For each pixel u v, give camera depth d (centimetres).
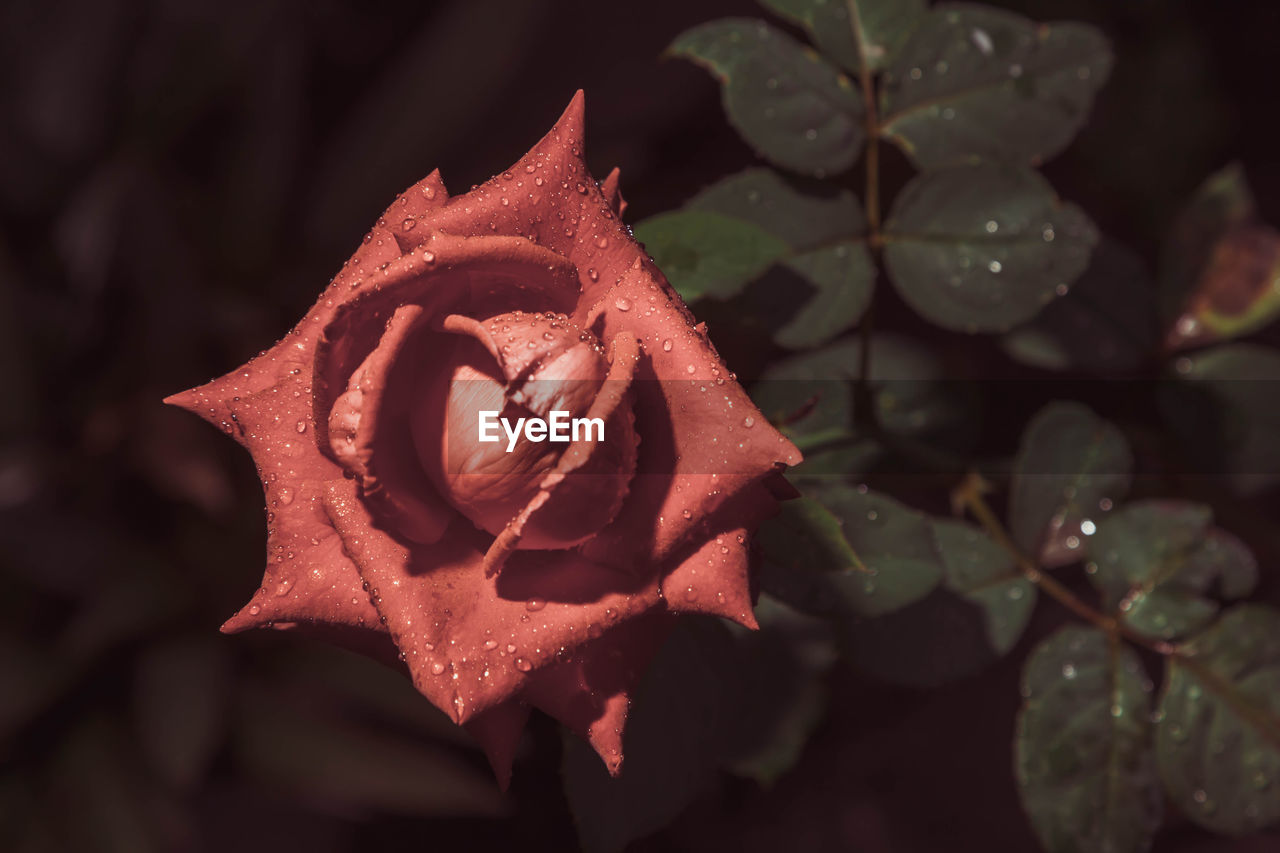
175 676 74
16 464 77
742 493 42
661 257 47
